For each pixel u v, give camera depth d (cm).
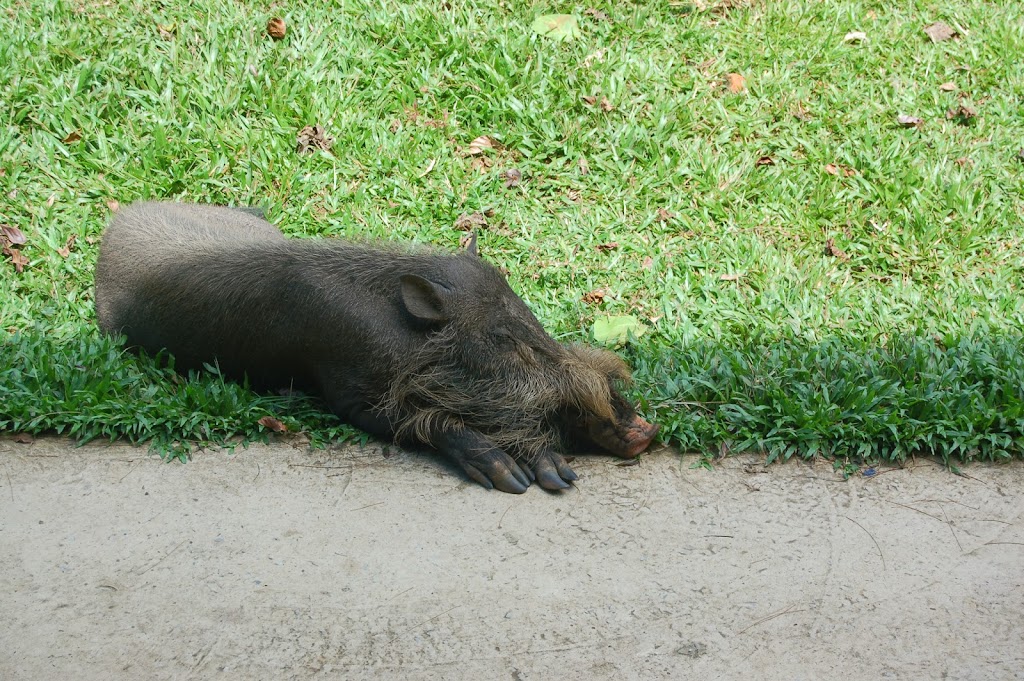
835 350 897
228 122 1152
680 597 645
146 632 605
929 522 721
